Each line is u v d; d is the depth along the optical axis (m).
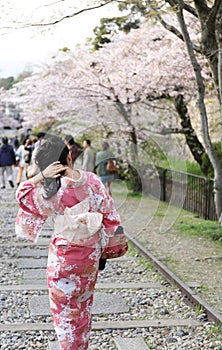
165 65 12.57
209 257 8.12
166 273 6.96
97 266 3.81
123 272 7.41
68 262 3.69
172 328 5.15
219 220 10.03
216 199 10.01
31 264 7.77
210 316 5.32
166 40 13.56
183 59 12.32
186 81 12.80
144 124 13.96
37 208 3.75
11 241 9.45
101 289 6.52
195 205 12.24
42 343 4.74
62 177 3.71
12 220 11.70
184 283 6.59
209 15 8.36
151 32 13.46
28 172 3.77
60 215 3.72
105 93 13.91
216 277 6.98
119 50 14.09
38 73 18.39
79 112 16.16
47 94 16.98
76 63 14.94
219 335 4.91
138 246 8.67
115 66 13.78
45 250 8.73
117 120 13.92
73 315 3.76
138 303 5.97
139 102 13.99
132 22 14.48
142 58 13.13
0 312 5.63
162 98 13.93
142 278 7.08
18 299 6.09
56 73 17.45
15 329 5.03
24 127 24.73
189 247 8.84
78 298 3.77
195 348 4.66
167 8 8.34
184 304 5.91
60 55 17.11
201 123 9.71
